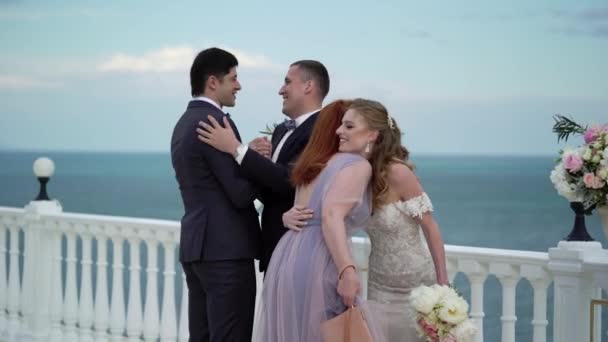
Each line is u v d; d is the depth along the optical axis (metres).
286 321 4.24
